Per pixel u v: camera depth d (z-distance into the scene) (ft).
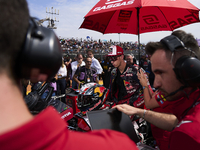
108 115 4.00
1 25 0.75
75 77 13.98
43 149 0.69
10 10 0.78
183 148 1.90
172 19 8.27
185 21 7.92
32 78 0.99
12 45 0.80
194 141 1.79
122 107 4.00
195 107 2.20
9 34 0.78
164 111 4.12
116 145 0.97
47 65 0.98
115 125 3.89
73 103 9.76
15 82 0.86
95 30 9.17
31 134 0.66
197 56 2.37
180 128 1.96
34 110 5.19
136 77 6.53
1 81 0.78
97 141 0.93
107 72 15.55
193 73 2.06
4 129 0.74
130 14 8.92
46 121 0.74
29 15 0.94
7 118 0.76
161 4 5.98
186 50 2.30
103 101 6.38
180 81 2.27
